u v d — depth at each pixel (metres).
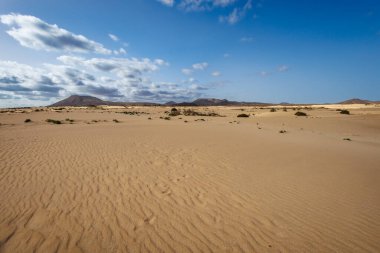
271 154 10.42
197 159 9.33
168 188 6.35
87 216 4.85
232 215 4.98
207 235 4.29
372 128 23.92
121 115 42.06
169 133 16.50
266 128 22.22
